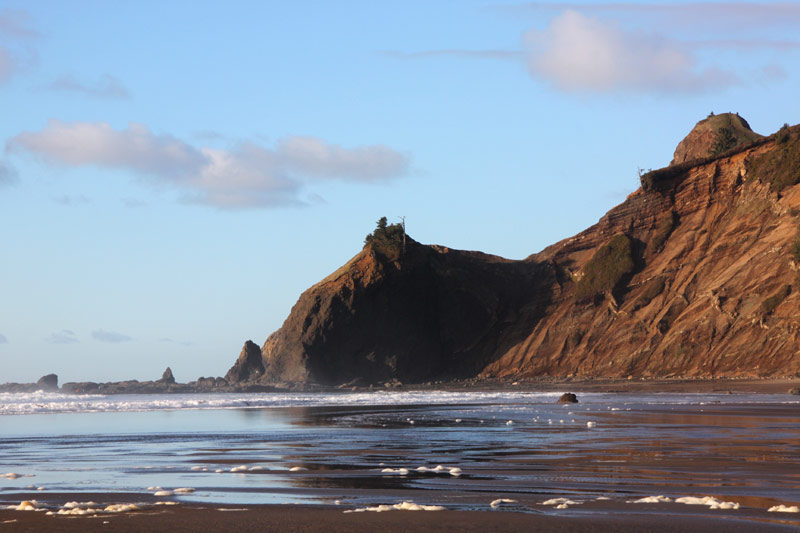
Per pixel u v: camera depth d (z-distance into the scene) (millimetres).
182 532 14977
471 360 175125
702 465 24906
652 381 122188
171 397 116438
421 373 172000
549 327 166875
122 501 19000
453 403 78062
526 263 187125
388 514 16719
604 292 161250
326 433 40969
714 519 15992
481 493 20047
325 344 167750
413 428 43719
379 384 166000
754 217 144625
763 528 15086
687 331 136875
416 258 176875
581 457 27797
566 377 149500
